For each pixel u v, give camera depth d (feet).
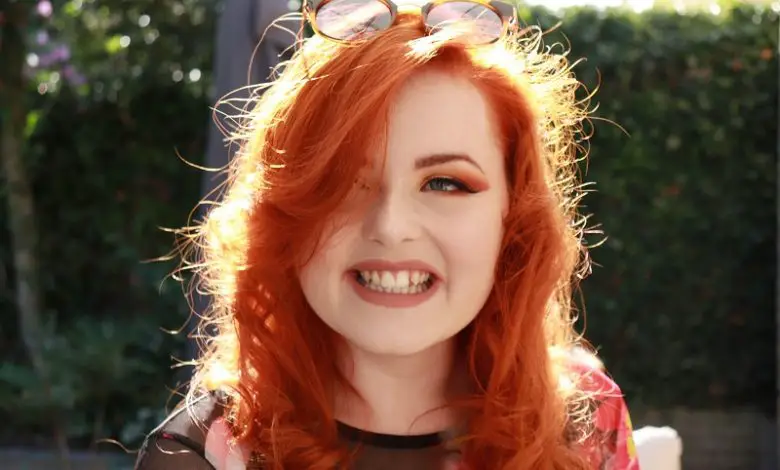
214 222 3.81
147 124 14.20
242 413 3.60
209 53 14.03
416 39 3.37
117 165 14.29
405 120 3.28
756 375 13.82
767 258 13.69
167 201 14.40
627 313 13.73
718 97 13.38
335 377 3.72
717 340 13.83
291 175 3.38
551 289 3.80
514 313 3.78
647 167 13.44
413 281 3.38
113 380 13.38
